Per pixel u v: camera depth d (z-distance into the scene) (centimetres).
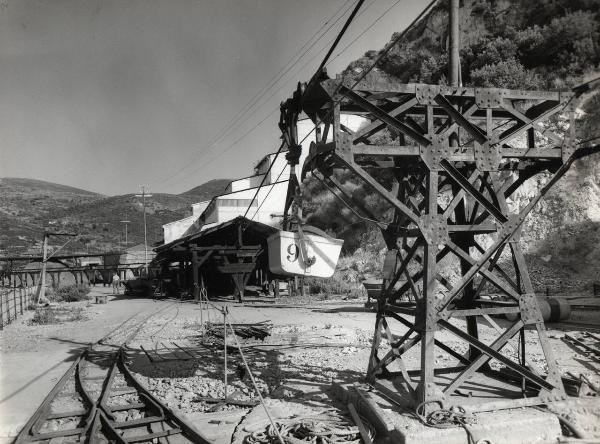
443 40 4462
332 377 921
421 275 771
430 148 655
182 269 3847
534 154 685
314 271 855
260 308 2497
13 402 842
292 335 1498
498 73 3381
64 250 9012
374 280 2159
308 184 4275
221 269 3066
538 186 2778
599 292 2177
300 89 725
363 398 688
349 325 1720
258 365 1076
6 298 2158
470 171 776
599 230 2486
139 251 7400
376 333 798
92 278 6638
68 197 19238
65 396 891
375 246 3450
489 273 666
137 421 709
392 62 4728
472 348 803
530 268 2552
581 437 584
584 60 3238
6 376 1059
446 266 2745
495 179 670
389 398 686
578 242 2517
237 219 3145
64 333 1784
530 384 709
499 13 4109
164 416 727
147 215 15175
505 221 671
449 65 711
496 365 991
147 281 4209
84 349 1398
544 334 673
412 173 807
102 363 1198
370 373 780
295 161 807
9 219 11075
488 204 668
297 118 792
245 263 3284
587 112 2773
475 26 4256
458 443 556
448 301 647
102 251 9525
